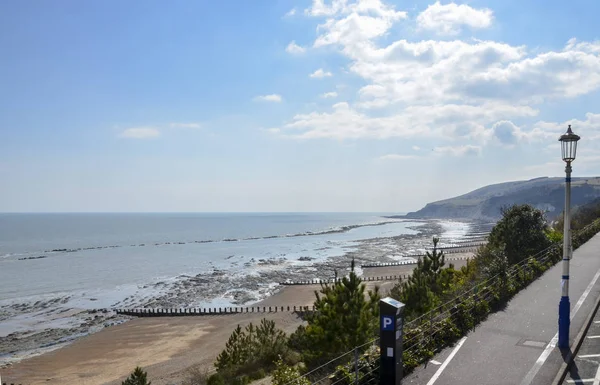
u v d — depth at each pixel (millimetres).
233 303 56250
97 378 31500
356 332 15453
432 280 22359
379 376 11352
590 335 14891
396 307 11109
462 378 11750
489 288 18969
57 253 116562
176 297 60562
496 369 12242
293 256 104312
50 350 38781
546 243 29062
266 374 19953
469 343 14352
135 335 43219
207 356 34438
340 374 11633
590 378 11602
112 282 72375
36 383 31078
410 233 182875
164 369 31734
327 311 16719
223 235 187875
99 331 44938
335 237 167875
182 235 189125
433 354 13492
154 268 87438
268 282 69875
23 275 79938
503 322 16453
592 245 34844
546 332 15164
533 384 11266
